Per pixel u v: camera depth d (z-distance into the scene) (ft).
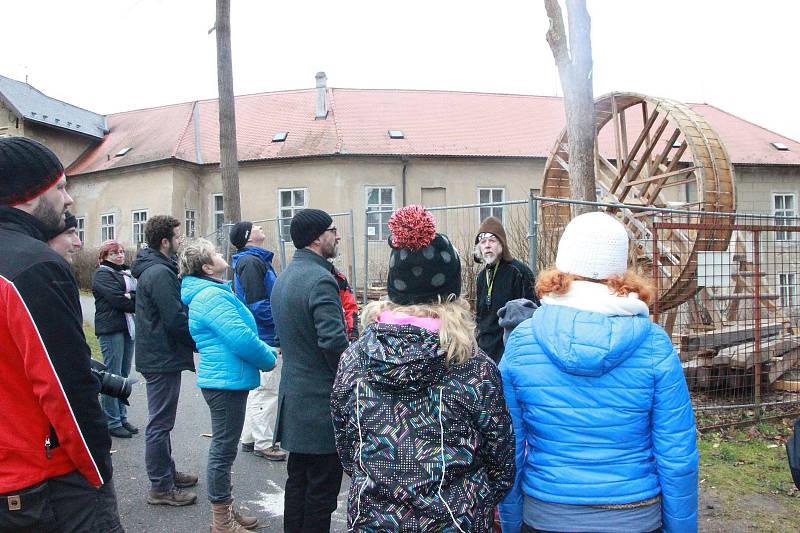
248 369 11.89
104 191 74.74
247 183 68.33
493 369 6.31
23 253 6.38
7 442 6.33
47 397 6.28
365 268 29.40
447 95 80.28
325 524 10.11
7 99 75.05
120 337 18.58
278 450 17.01
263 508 13.66
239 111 76.89
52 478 6.56
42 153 6.87
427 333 5.96
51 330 6.30
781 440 18.22
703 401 21.76
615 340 6.15
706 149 30.35
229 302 11.78
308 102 76.38
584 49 19.15
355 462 6.21
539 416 6.57
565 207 32.14
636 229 31.37
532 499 6.68
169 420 13.48
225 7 33.55
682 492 6.27
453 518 5.77
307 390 10.03
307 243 10.89
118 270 18.85
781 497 14.02
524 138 72.28
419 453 5.83
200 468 16.02
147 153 72.33
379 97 77.46
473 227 35.42
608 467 6.30
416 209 6.48
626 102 37.70
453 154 67.15
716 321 26.40
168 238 13.75
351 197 65.87
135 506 13.53
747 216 20.56
